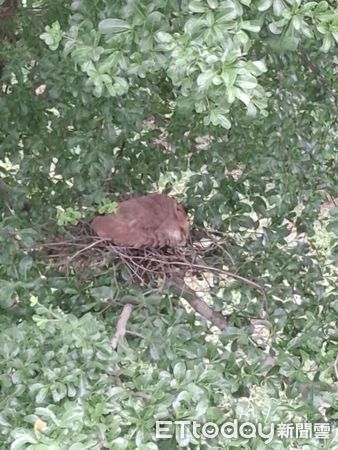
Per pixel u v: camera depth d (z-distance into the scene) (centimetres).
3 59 350
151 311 288
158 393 220
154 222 302
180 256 305
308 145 358
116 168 363
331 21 191
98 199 305
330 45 192
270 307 317
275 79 336
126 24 187
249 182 355
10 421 216
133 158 368
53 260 309
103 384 227
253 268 334
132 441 213
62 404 224
